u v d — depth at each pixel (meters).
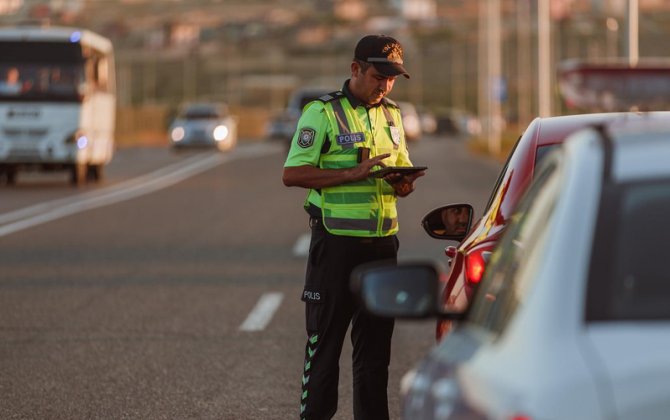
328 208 15.66
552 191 8.20
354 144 15.66
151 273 35.66
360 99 15.81
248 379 21.64
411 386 9.28
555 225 7.50
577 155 7.91
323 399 15.96
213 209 58.31
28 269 36.66
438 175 86.56
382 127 15.88
